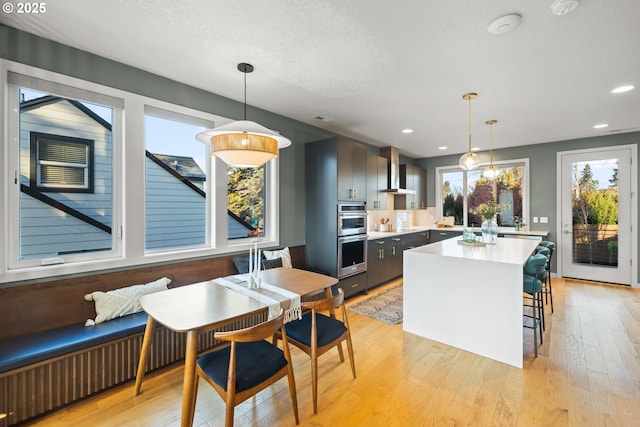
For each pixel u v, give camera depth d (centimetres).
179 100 283
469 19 185
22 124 212
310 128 423
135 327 207
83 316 221
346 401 193
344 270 392
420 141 523
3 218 198
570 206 507
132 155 254
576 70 251
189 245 303
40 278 210
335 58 237
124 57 238
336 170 382
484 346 250
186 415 155
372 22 190
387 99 323
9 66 197
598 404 187
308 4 174
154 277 261
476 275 255
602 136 477
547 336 284
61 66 218
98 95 236
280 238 379
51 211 225
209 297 198
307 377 222
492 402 191
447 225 655
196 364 160
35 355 169
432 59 236
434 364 238
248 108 342
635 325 308
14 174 208
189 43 218
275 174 372
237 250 333
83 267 227
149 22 193
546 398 193
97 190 244
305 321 225
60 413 179
